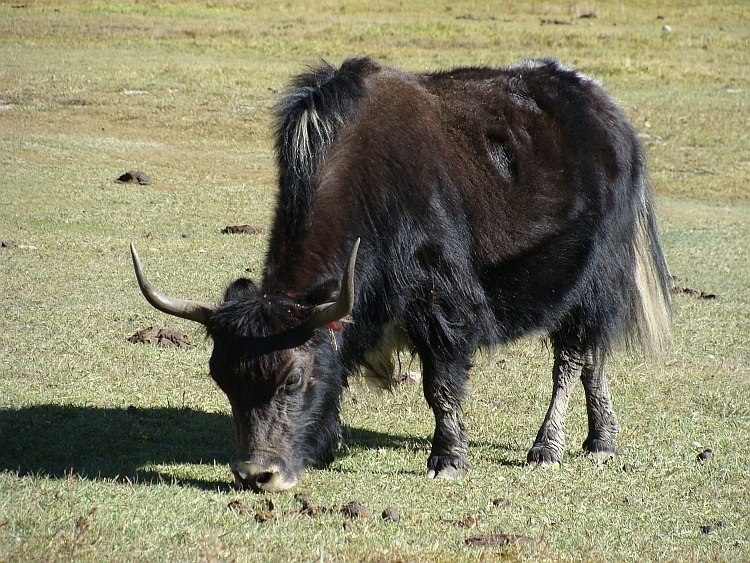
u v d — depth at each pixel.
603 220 22.92
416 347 20.89
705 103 80.25
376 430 24.06
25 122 64.69
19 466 18.84
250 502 17.38
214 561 13.96
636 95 81.75
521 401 26.55
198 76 80.25
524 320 22.23
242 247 41.19
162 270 36.28
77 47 91.44
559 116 23.00
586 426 25.33
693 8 129.25
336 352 18.64
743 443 23.34
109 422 22.36
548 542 16.23
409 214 19.88
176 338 29.05
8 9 108.50
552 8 126.38
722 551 16.56
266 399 17.14
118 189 50.25
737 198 59.84
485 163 21.45
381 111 20.41
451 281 20.31
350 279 16.36
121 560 13.78
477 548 15.66
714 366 29.81
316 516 16.81
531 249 21.61
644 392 27.34
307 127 19.33
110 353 27.39
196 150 61.94
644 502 19.16
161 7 115.56
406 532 16.33
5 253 36.75
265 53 93.12
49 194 47.66
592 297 23.11
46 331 28.64
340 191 19.14
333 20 112.12
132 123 67.00
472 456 22.23
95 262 36.75
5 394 23.50
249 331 16.84
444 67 87.56
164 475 19.02
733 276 41.91
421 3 127.75
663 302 25.47
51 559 13.46
